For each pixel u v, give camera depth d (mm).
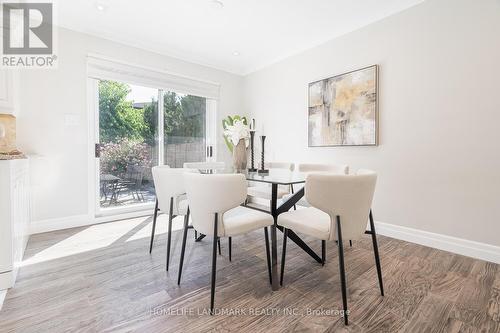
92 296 1562
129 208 3453
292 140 3701
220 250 2297
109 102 3289
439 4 2256
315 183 1360
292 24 2889
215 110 4262
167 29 3010
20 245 1972
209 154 4273
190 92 3936
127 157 3471
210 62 4059
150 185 3686
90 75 3020
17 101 2572
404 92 2494
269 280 1770
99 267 1953
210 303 1488
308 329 1281
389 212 2645
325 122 3178
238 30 3037
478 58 2057
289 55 3686
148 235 2703
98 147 3152
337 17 2736
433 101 2309
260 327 1297
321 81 3217
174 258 2137
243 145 2623
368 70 2732
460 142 2166
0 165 1590
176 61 3771
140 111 3559
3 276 1614
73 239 2557
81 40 2959
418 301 1510
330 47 3154
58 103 2826
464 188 2158
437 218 2320
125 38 3205
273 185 2064
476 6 2057
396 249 2305
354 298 1546
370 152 2775
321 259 2047
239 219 1671
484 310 1422
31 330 1259
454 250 2221
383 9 2574
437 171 2307
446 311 1415
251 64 4199
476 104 2076
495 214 2012
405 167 2512
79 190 3002
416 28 2400
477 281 1731
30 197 2605
